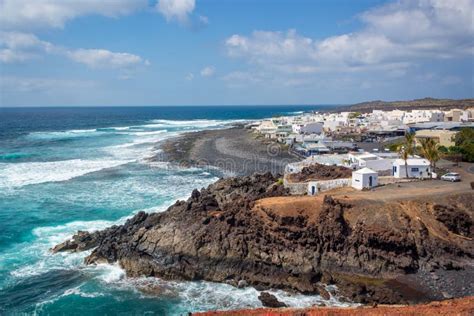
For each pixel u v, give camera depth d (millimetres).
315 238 44312
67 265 46781
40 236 54156
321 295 39969
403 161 63562
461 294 38156
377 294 38719
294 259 43375
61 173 90750
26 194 73188
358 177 56219
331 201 46281
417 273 41594
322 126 149500
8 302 39750
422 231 44312
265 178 69125
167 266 45094
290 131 151875
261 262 43781
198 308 38531
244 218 47031
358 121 165375
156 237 47000
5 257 48250
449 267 41781
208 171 94000
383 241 43094
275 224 45844
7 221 59406
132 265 45719
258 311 33750
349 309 32969
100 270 45750
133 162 104875
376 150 94750
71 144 141125
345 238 44031
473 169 68000
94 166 99312
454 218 46156
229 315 33438
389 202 47750
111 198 70875
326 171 66188
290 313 32531
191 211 50906
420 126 132250
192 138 153500
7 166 98375
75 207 65875
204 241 45750
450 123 135375
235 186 66062
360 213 46188
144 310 38406
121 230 51094
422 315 30156
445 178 59281
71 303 39625
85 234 52062
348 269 42562
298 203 47781
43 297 40625
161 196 72250
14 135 171875
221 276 43875
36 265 46625
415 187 55000
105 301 39969
